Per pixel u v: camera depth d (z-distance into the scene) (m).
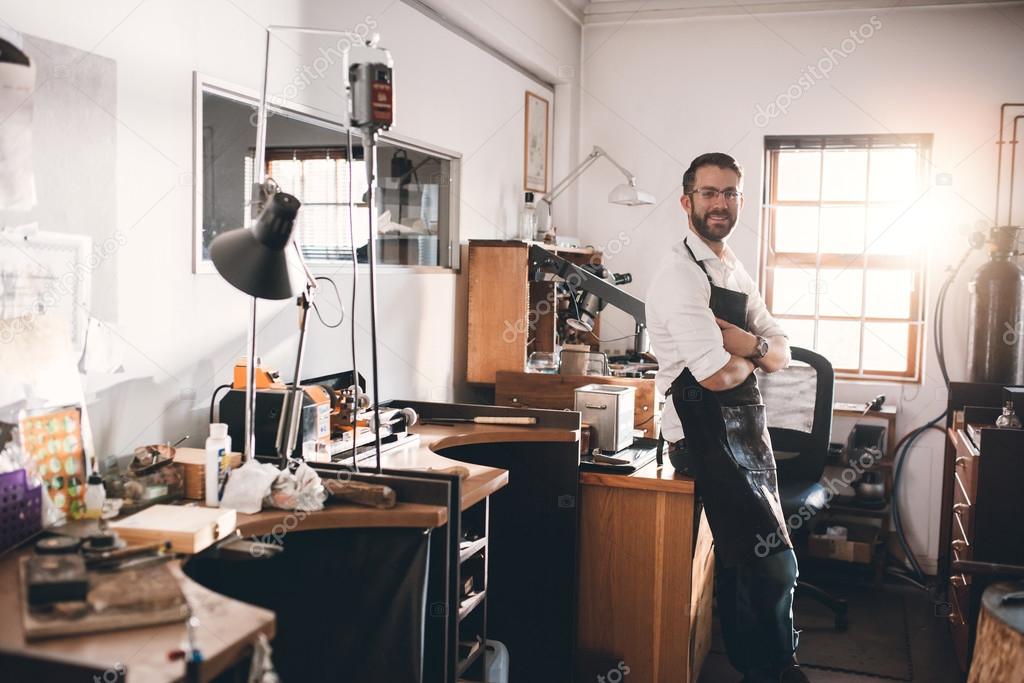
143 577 1.50
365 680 2.10
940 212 4.70
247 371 2.29
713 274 3.05
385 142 3.38
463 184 3.99
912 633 3.94
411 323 3.60
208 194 2.53
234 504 2.02
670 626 3.10
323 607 2.11
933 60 4.69
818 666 3.58
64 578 1.40
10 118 1.89
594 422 3.32
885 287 4.95
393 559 2.09
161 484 2.07
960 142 4.67
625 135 5.14
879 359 4.98
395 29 3.38
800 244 5.06
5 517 1.70
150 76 2.27
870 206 4.93
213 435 2.08
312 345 2.98
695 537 3.11
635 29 5.09
